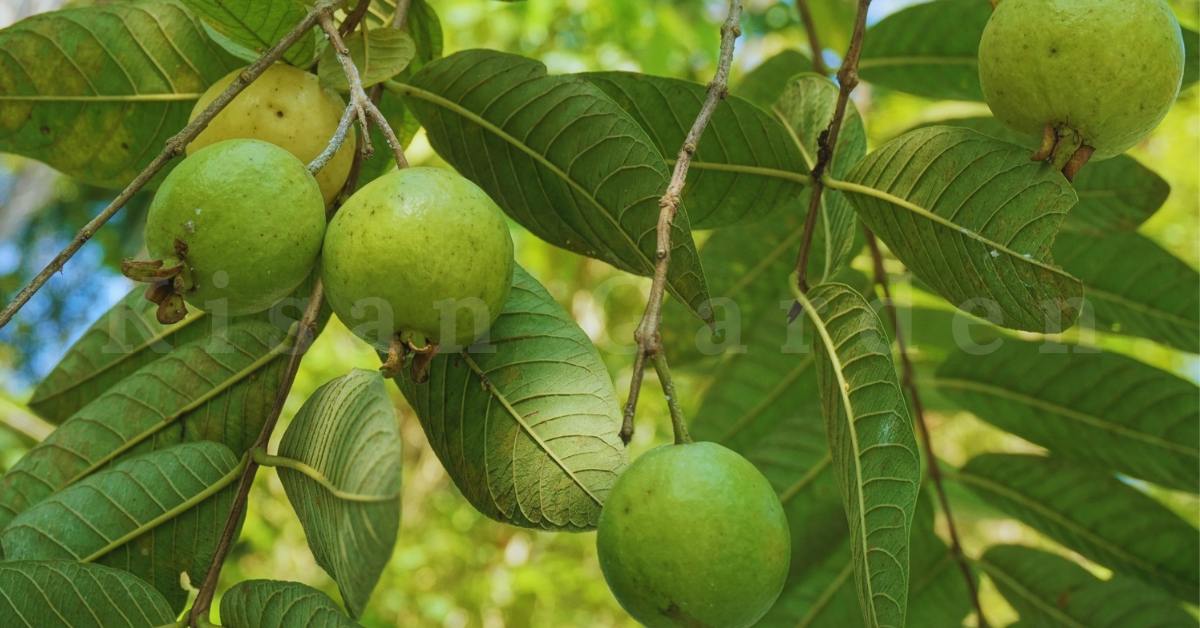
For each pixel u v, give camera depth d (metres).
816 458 0.86
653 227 0.69
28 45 0.74
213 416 0.71
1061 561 0.85
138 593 0.64
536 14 2.22
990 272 0.68
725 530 0.60
